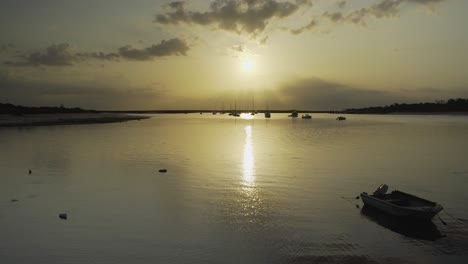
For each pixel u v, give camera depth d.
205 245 15.28
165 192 23.88
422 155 41.62
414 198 19.66
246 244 15.41
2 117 115.00
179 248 14.98
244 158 39.22
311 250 14.82
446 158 39.31
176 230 16.95
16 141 56.56
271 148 49.12
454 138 63.81
